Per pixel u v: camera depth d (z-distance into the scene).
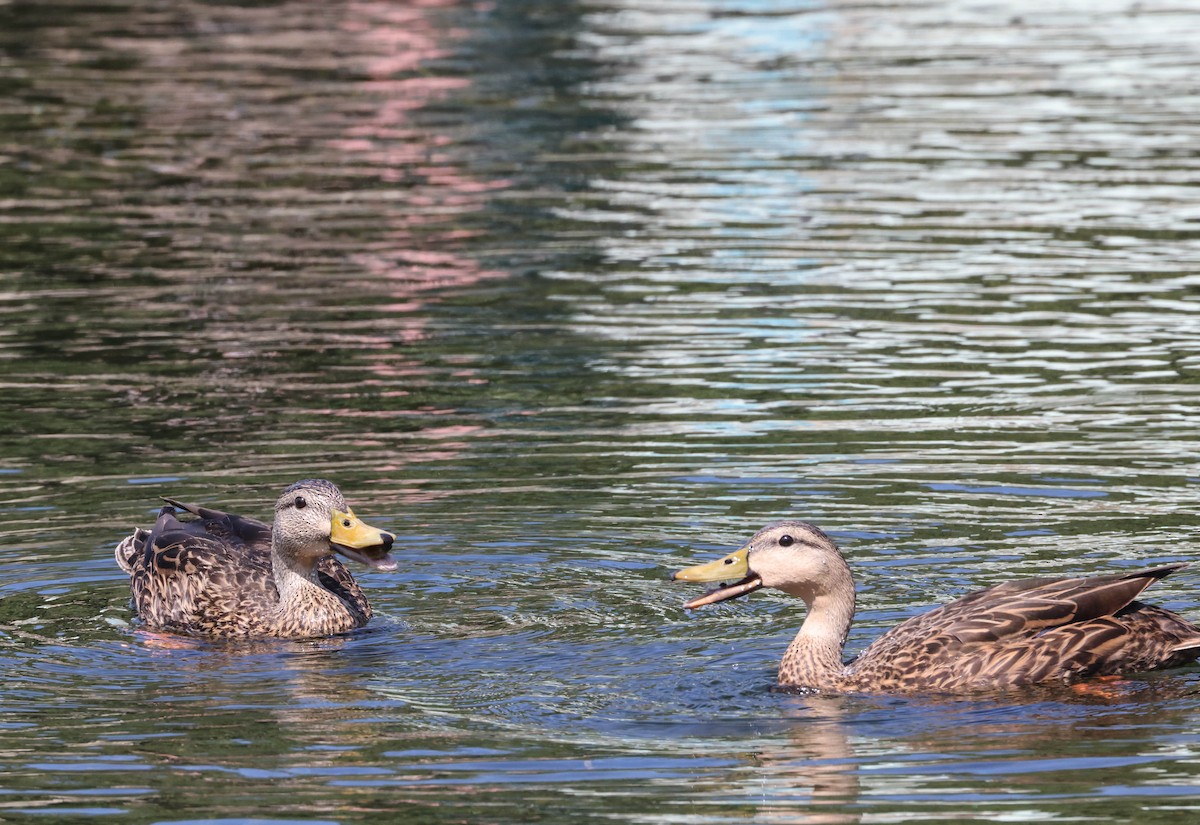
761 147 29.22
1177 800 9.40
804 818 9.29
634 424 16.75
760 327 19.97
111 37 40.19
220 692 11.39
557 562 13.58
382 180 27.53
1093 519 14.02
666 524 14.22
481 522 14.35
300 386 18.23
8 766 10.11
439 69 36.72
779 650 11.97
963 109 31.91
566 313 20.69
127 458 16.08
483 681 11.48
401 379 18.38
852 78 35.25
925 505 14.44
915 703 10.98
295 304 21.28
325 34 40.81
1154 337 19.31
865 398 17.44
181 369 18.84
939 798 9.52
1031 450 15.77
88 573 13.70
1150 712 10.68
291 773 9.98
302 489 12.77
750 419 16.84
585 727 10.66
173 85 34.88
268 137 30.52
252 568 13.18
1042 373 18.14
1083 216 24.48
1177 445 15.84
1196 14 42.69
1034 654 11.14
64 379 18.56
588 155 28.86
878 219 24.58
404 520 14.39
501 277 22.27
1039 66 36.06
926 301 20.84
